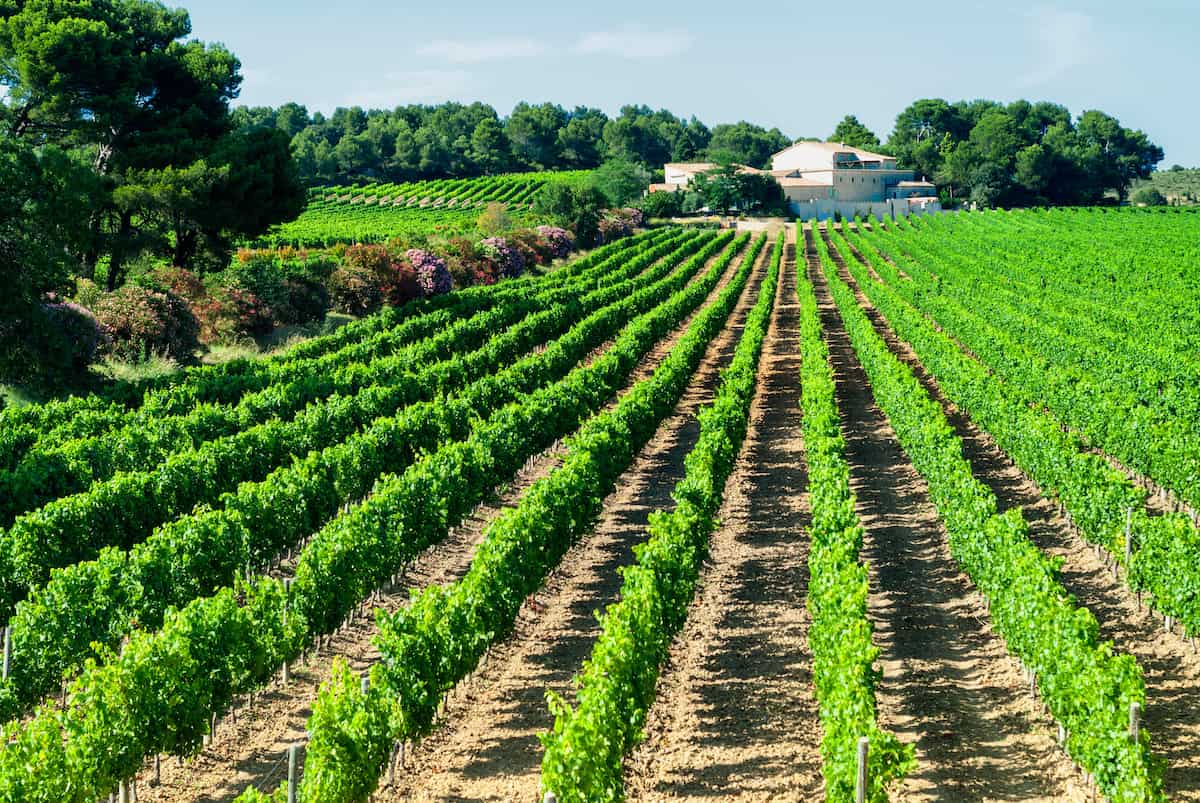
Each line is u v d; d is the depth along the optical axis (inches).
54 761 511.8
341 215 5915.4
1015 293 2635.3
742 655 752.3
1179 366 1587.1
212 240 2311.8
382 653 613.9
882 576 904.9
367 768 542.6
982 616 813.9
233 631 644.7
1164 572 749.9
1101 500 884.6
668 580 745.6
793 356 2098.9
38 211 1405.0
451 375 1583.4
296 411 1350.9
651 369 1974.7
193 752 607.8
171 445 1146.0
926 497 1131.3
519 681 724.7
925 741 623.8
